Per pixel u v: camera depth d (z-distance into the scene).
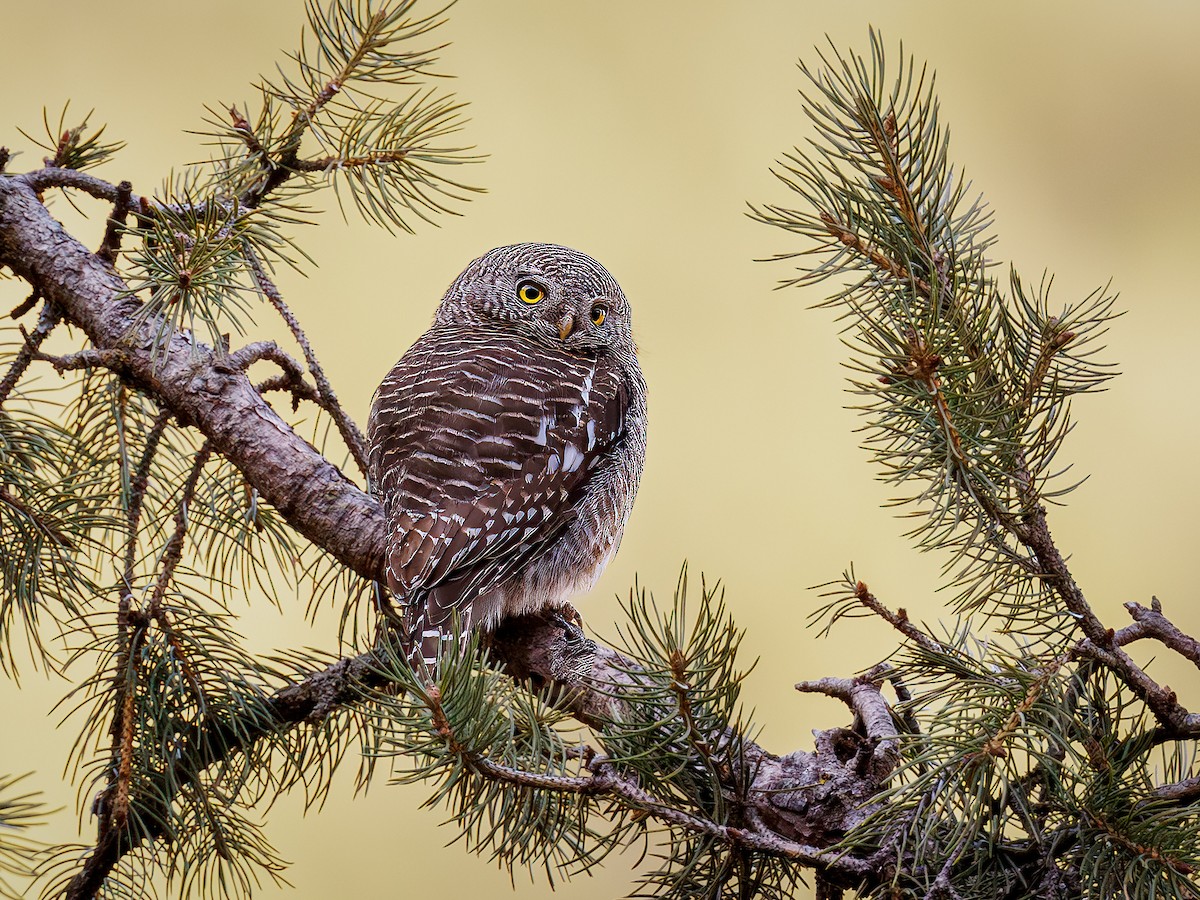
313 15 8.63
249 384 8.63
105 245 8.63
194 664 8.58
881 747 8.55
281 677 8.59
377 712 8.53
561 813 8.53
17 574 8.59
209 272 8.59
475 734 8.10
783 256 8.55
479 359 8.72
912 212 8.54
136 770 8.57
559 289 8.79
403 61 8.64
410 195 8.64
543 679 8.64
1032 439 8.54
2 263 8.62
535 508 8.68
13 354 8.62
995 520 8.54
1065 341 8.53
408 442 8.69
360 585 8.65
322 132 8.64
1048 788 8.52
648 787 8.53
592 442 8.71
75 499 8.59
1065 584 8.53
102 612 8.59
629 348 8.83
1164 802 8.12
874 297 8.54
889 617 8.54
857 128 8.55
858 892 8.52
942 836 8.52
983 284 8.54
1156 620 8.52
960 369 8.52
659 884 8.53
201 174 8.65
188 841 8.58
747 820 8.53
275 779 8.59
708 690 8.52
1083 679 8.53
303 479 8.62
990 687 8.37
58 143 8.66
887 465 8.53
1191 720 8.46
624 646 8.52
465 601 8.65
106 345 8.62
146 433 8.65
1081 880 8.40
